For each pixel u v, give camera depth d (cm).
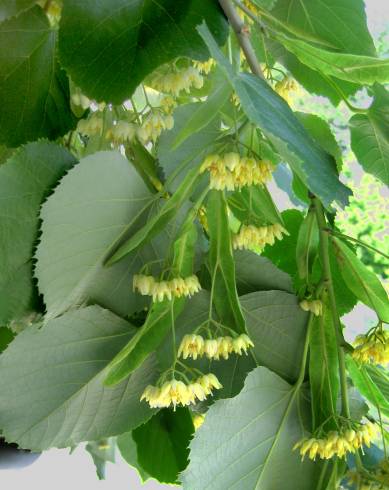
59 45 42
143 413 47
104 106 48
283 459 47
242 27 43
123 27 42
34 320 46
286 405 47
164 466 54
